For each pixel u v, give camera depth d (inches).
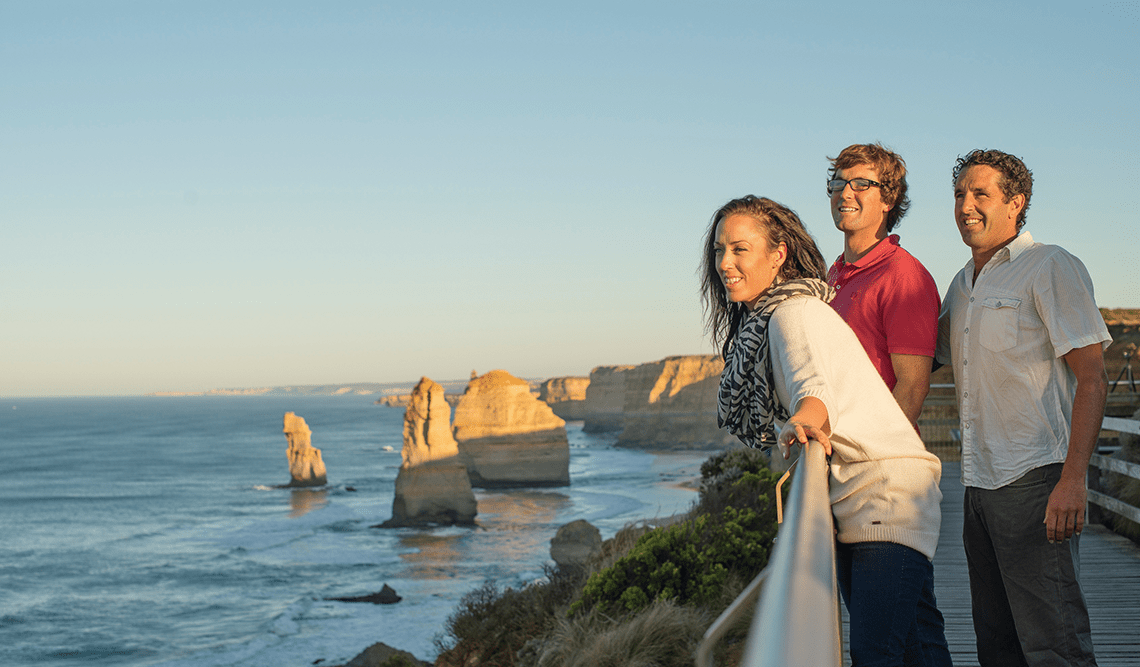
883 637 89.3
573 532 1167.6
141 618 1748.3
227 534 2876.5
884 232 141.3
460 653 461.4
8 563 2394.2
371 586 1952.5
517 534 2829.7
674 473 5103.3
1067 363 123.6
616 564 360.8
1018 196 128.3
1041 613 120.8
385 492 4128.9
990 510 124.7
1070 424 120.6
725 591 334.6
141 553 2527.1
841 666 37.4
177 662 1397.6
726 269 98.7
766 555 361.7
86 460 5989.2
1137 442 340.2
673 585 339.3
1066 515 113.8
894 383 128.0
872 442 90.2
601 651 293.3
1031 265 123.1
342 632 1487.5
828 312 92.3
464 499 3068.4
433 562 2265.0
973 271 133.2
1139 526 326.0
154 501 3804.1
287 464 5639.8
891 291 126.3
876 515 91.7
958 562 311.0
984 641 132.2
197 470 5255.9
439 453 3073.3
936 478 94.8
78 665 1427.2
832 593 36.8
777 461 437.4
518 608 471.2
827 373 88.1
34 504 3708.2
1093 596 251.3
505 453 4549.7
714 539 367.2
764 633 28.0
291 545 2625.5
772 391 94.3
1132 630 214.5
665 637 289.6
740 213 97.9
